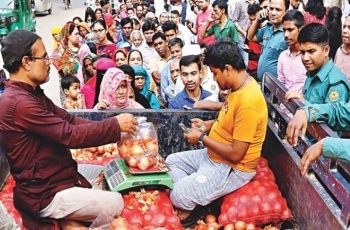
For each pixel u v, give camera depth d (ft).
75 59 23.53
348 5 30.48
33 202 9.64
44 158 9.60
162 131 13.21
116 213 10.07
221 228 10.65
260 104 10.54
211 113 13.15
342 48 15.40
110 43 26.86
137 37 24.88
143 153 10.91
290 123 9.31
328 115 9.36
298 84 14.21
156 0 44.88
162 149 13.33
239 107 10.43
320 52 11.24
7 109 9.20
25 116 9.17
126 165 11.24
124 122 10.11
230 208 10.60
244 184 10.98
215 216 11.40
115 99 14.06
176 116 13.14
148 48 24.38
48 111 9.57
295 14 14.06
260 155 11.82
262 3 22.75
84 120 10.99
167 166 11.47
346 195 7.93
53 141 9.54
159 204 10.50
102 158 13.08
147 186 10.85
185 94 15.10
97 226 9.78
